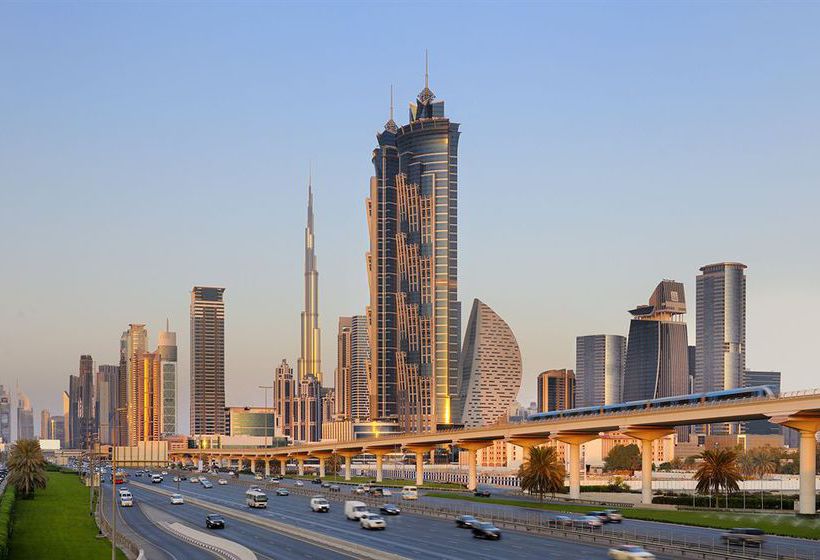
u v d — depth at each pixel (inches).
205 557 3870.6
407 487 7824.8
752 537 3905.0
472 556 3703.3
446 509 5949.8
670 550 3870.6
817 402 5270.7
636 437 6973.4
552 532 4653.1
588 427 7436.0
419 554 3772.1
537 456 6968.5
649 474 6909.5
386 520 5502.0
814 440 5526.6
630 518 5487.2
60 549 4247.0
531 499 7436.0
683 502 6978.4
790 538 4360.2
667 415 6505.9
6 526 4426.7
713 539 4094.5
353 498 7421.3
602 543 4183.1
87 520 5698.8
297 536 4586.6
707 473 6638.8
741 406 5851.4
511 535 4584.2
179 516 6028.5
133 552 3946.9
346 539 4375.0
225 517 5900.6
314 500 6304.1
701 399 6535.4
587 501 6978.4
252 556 3742.6
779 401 5541.3
